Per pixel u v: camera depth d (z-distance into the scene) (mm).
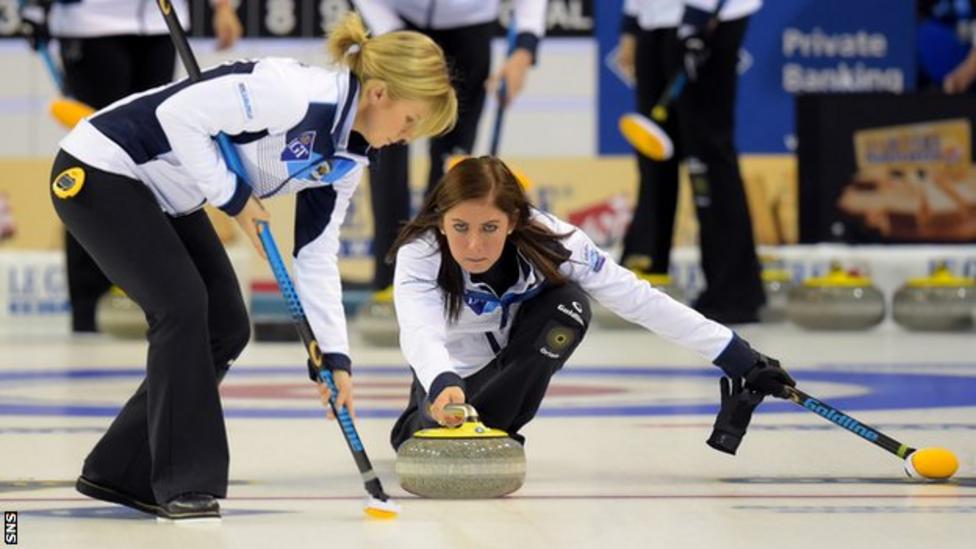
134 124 11578
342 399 11680
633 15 33156
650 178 32562
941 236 33562
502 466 12227
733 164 31828
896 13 36375
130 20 30625
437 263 12852
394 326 28688
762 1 36281
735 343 13180
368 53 11562
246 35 36438
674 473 13656
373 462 14609
